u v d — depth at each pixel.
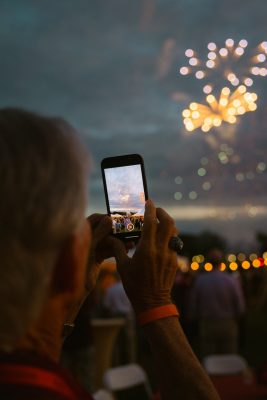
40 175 0.64
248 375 5.00
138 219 1.18
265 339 12.40
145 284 0.95
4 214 0.63
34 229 0.64
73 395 0.63
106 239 1.08
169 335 0.92
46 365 0.63
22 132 0.65
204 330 7.98
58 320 0.72
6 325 0.63
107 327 6.97
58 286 0.70
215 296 7.95
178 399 0.89
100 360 7.00
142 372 5.73
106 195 1.22
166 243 0.96
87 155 0.69
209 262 8.10
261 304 16.88
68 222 0.66
